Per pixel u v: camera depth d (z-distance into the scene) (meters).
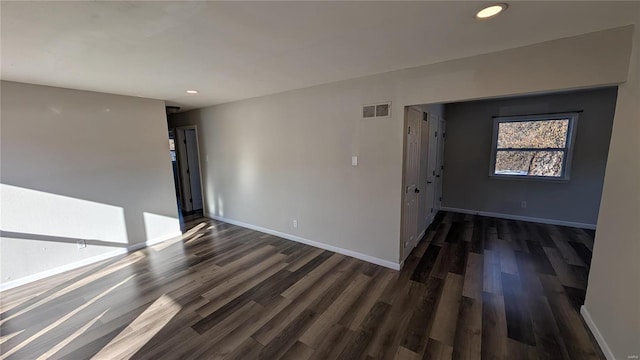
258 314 2.30
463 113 5.19
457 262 3.20
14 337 2.08
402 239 3.08
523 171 4.79
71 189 3.21
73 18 1.48
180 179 6.05
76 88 3.16
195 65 2.43
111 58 2.16
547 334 1.98
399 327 2.11
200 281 2.89
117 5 1.35
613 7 1.48
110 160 3.53
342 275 2.95
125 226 3.71
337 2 1.39
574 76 1.90
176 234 4.34
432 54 2.23
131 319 2.26
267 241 4.07
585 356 1.78
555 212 4.55
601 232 1.93
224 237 4.29
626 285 1.58
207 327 2.15
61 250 3.15
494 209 5.10
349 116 3.15
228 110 4.61
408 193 3.19
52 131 3.05
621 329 1.60
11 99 2.77
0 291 2.76
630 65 1.70
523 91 2.09
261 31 1.74
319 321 2.20
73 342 2.02
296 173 3.84
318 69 2.65
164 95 3.74
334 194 3.46
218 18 1.54
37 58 2.10
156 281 2.90
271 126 4.02
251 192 4.57
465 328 2.07
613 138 1.84
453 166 5.42
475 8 1.48
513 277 2.82
